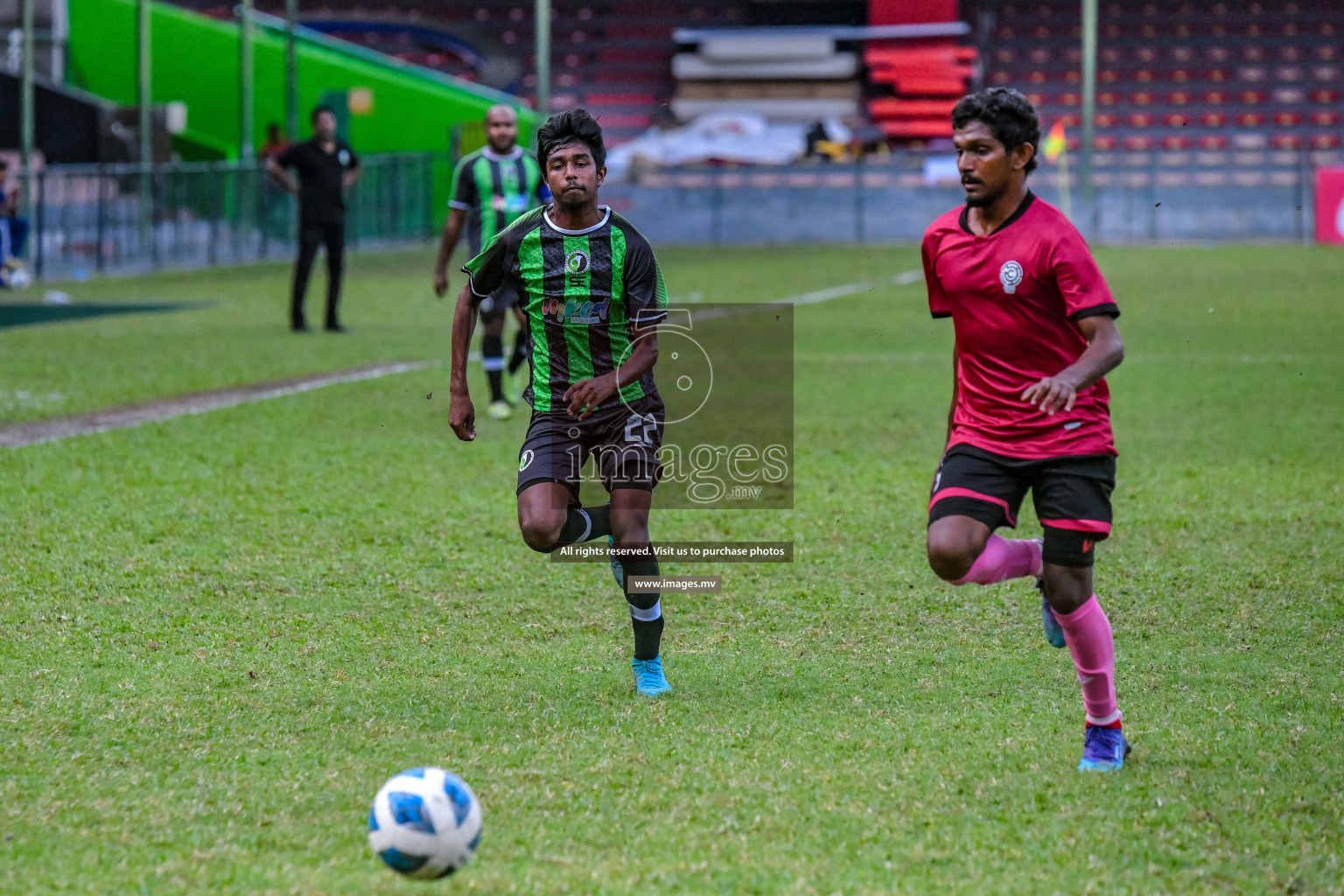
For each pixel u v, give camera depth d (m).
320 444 35.31
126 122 117.19
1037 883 12.35
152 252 100.12
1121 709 17.08
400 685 18.02
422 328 63.78
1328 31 161.50
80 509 27.62
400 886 12.24
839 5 167.25
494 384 39.78
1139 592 22.58
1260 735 16.06
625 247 17.20
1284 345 56.66
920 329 64.19
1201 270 96.62
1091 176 133.75
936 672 18.62
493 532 26.53
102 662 18.77
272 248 115.25
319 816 13.81
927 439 37.00
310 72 136.25
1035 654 19.44
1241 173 144.12
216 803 14.10
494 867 12.63
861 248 127.31
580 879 12.36
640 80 163.38
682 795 14.27
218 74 134.50
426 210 133.00
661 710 17.05
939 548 14.86
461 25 163.88
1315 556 24.84
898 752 15.52
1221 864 12.72
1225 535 26.47
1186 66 158.38
